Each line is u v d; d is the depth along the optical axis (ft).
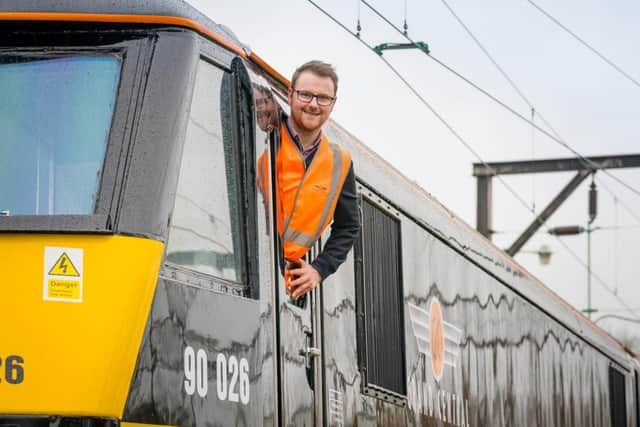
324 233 26.25
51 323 18.12
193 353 19.65
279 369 22.68
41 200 19.17
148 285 18.61
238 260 21.40
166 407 18.92
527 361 45.62
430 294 34.86
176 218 19.63
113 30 20.16
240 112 22.03
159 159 19.35
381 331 30.25
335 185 24.11
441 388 35.09
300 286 23.65
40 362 17.97
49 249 18.39
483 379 39.83
